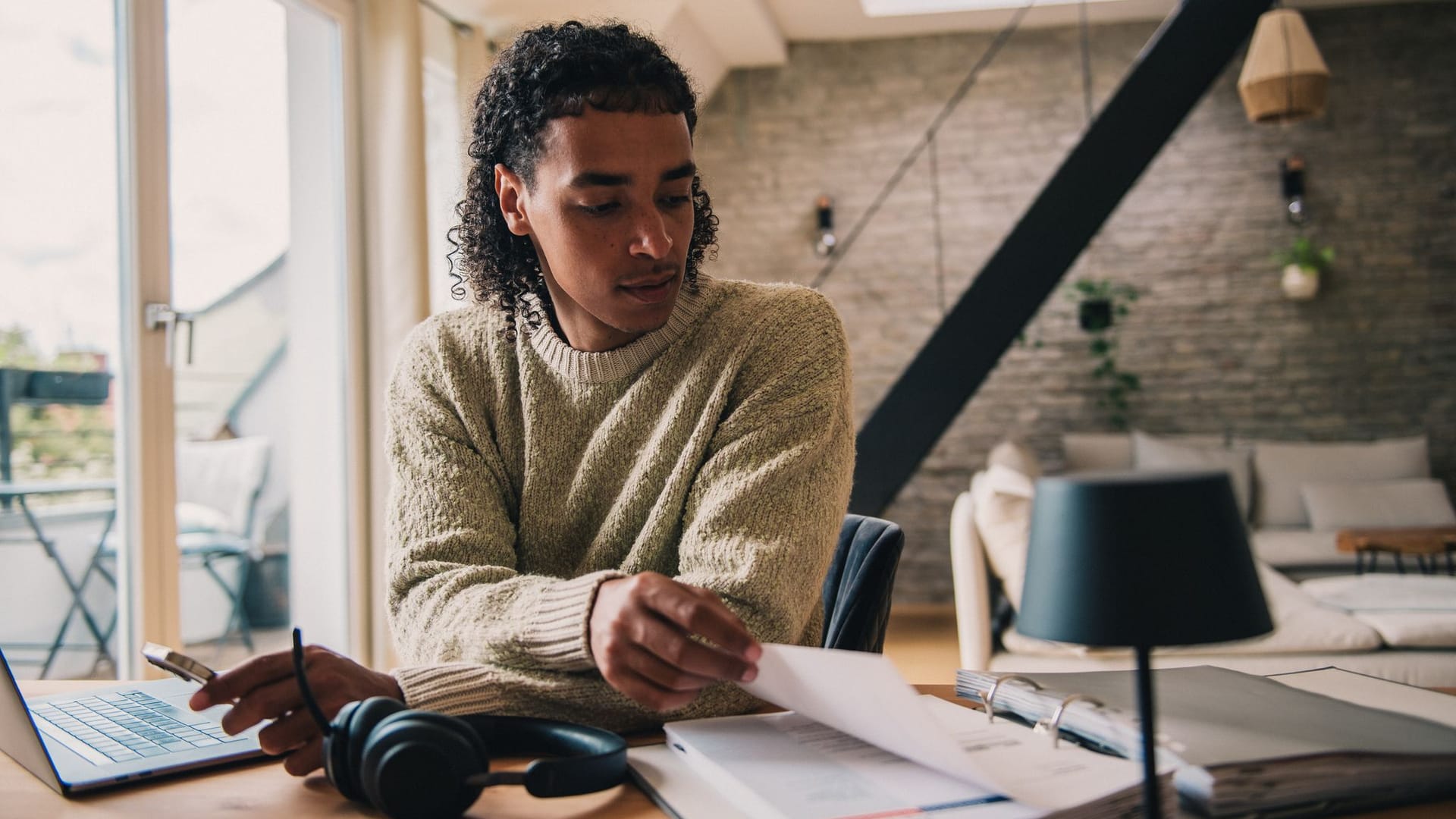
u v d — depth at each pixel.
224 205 3.07
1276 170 5.79
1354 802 0.57
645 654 0.68
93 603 2.58
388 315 3.61
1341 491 5.16
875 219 5.84
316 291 3.48
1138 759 0.60
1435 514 5.04
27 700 0.92
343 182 3.59
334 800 0.66
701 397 1.03
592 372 1.05
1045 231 3.98
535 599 0.81
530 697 0.79
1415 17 5.73
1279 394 5.78
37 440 2.44
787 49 6.04
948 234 5.79
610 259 0.92
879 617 1.10
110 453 2.64
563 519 1.07
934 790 0.58
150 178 2.73
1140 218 5.86
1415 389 5.72
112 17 2.65
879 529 1.16
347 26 3.60
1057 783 0.57
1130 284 5.86
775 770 0.62
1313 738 0.59
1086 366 5.87
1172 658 2.80
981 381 4.01
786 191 6.04
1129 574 0.46
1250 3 3.88
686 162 0.92
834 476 0.98
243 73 3.15
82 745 0.77
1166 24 3.93
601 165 0.89
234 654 3.09
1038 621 0.49
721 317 1.06
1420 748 0.57
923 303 5.80
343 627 3.57
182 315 2.76
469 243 1.12
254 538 3.18
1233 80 5.81
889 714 0.56
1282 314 5.78
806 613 0.90
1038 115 5.75
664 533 1.00
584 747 0.69
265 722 0.84
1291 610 3.01
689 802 0.60
